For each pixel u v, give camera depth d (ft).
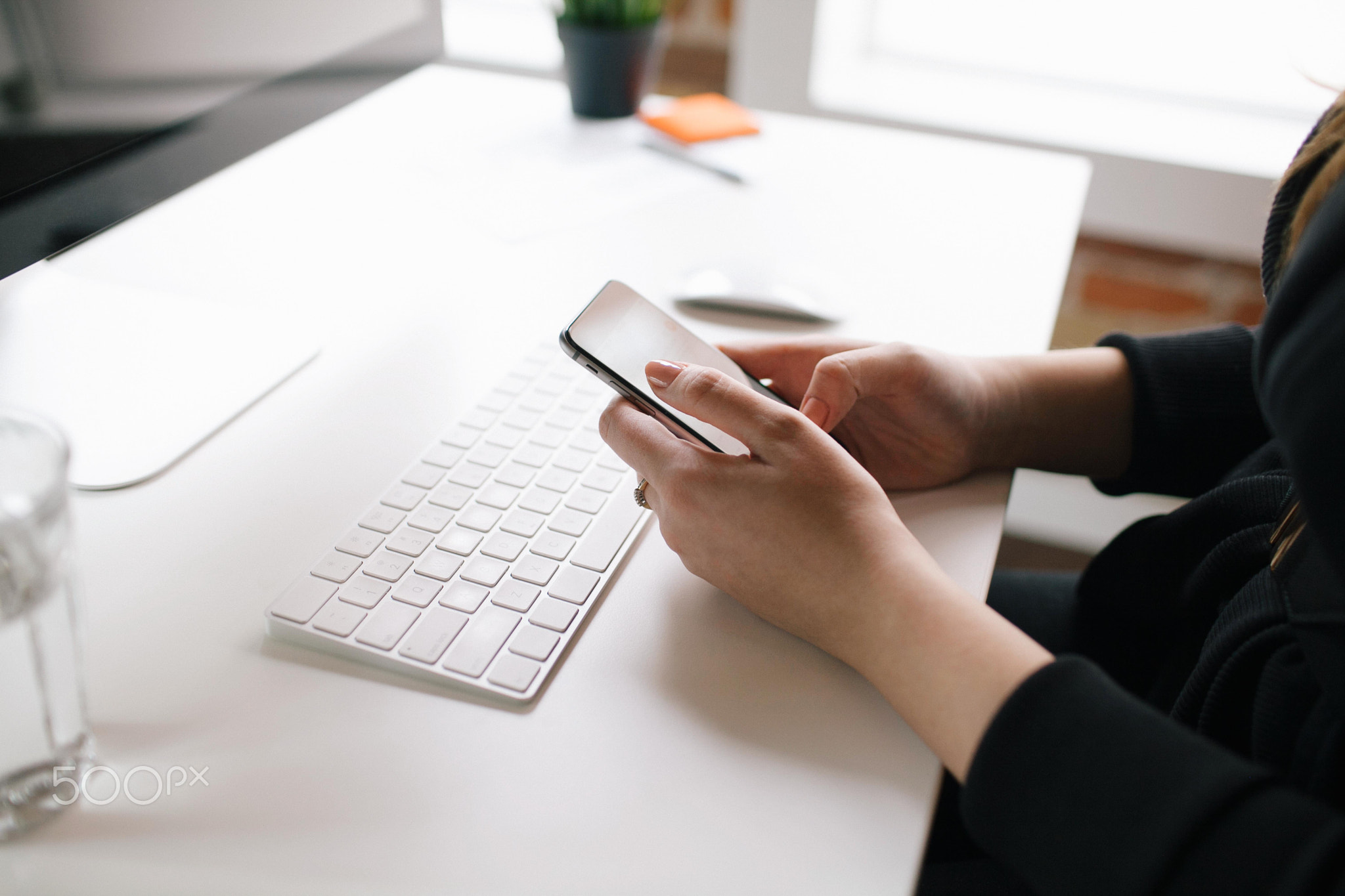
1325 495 0.99
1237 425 1.93
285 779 1.13
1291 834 0.97
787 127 3.31
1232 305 4.03
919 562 1.30
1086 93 4.21
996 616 1.25
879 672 1.25
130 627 1.32
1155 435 1.92
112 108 1.66
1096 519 4.16
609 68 3.10
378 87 2.43
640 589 1.44
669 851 1.07
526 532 1.51
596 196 2.76
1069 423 1.90
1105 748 1.07
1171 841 0.99
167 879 1.02
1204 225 3.75
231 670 1.27
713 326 2.19
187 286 2.16
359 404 1.82
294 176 2.77
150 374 1.84
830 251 2.54
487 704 1.24
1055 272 2.49
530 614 1.36
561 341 1.50
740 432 1.41
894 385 1.64
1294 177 1.25
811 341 1.84
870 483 1.39
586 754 1.18
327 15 2.18
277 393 1.83
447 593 1.38
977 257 2.54
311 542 1.48
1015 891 1.64
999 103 4.11
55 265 2.20
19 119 1.48
